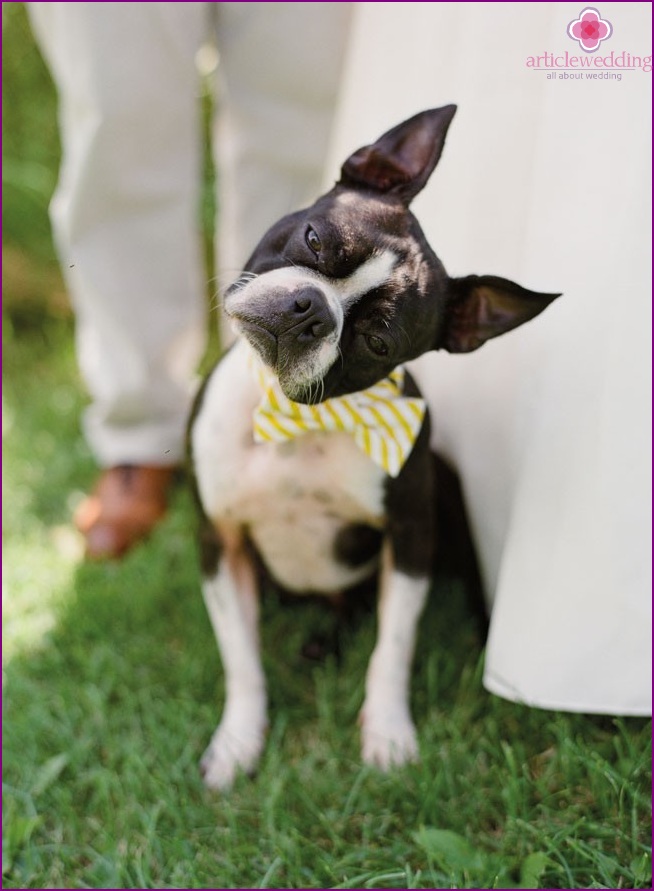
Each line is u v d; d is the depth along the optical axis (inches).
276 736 35.3
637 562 30.9
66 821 33.0
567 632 31.6
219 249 52.3
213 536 35.1
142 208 43.8
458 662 37.9
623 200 30.7
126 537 45.4
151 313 45.9
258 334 29.9
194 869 30.9
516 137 34.8
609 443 30.8
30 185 58.8
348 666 38.0
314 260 30.5
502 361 34.7
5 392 55.5
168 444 47.9
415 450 33.4
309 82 43.6
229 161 46.6
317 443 33.5
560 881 30.2
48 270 60.1
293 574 37.7
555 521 31.8
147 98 41.1
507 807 31.8
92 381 47.9
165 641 40.1
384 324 30.3
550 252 32.4
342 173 32.6
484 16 35.0
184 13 40.4
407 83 38.4
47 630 40.4
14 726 35.8
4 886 31.2
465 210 36.3
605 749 33.2
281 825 32.2
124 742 35.4
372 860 31.1
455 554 39.6
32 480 49.4
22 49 61.7
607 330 30.8
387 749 33.9
